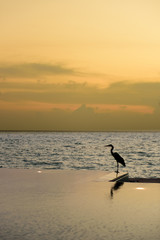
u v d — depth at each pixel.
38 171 12.41
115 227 5.28
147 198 7.50
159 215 6.02
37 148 80.50
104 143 114.25
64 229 5.18
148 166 42.91
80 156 57.47
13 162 47.34
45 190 8.45
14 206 6.70
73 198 7.49
